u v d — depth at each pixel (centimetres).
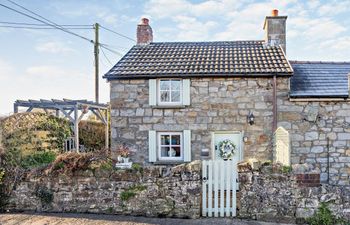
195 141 1145
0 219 707
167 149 1179
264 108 1127
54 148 1227
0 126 938
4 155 850
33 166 841
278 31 1359
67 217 722
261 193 717
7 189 779
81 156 772
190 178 732
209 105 1141
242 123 1132
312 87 1160
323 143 1112
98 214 746
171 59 1267
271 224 692
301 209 700
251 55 1280
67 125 1364
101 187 754
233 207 727
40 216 729
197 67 1178
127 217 728
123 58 1293
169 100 1183
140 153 1155
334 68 1314
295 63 1377
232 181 729
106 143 1689
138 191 743
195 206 727
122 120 1162
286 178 711
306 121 1116
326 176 1109
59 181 766
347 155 1105
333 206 692
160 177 739
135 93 1162
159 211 735
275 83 1117
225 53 1316
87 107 1465
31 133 1070
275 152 1080
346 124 1106
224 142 1130
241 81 1135
